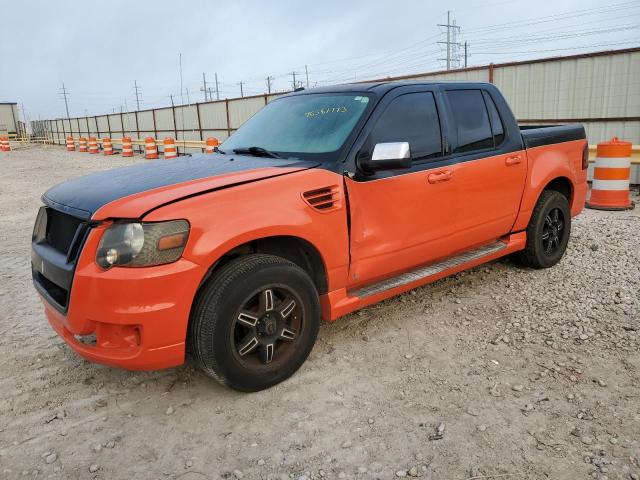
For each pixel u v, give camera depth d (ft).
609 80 36.50
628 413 9.10
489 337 12.22
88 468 8.27
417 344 11.98
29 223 28.30
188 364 11.43
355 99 12.24
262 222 9.50
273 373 10.21
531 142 15.35
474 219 13.73
